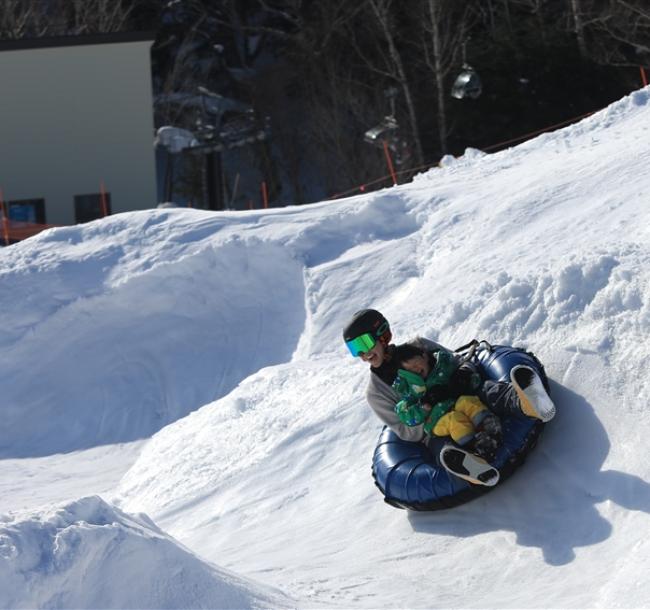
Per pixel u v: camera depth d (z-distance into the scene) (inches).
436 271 454.9
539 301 268.7
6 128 1052.5
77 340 544.4
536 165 542.9
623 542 196.4
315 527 263.0
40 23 1509.6
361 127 1428.4
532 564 205.0
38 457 494.6
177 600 163.9
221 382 507.2
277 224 563.2
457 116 1286.9
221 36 1653.5
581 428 229.6
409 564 222.2
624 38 1321.4
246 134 1413.6
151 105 1079.0
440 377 233.5
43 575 151.2
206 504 308.7
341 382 336.5
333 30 1501.0
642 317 240.8
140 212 613.0
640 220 375.9
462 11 1461.6
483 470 220.4
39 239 604.1
